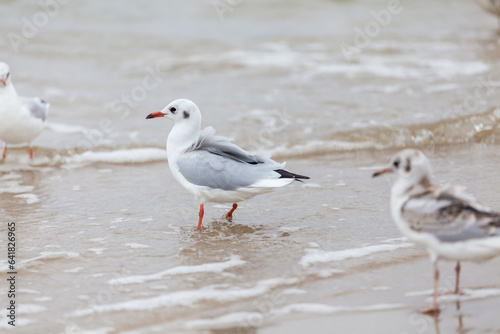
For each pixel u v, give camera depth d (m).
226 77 21.56
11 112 15.32
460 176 14.16
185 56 23.75
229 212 12.46
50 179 14.87
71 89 20.61
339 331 8.70
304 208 12.89
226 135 16.84
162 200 13.52
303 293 9.68
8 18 27.83
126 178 14.88
